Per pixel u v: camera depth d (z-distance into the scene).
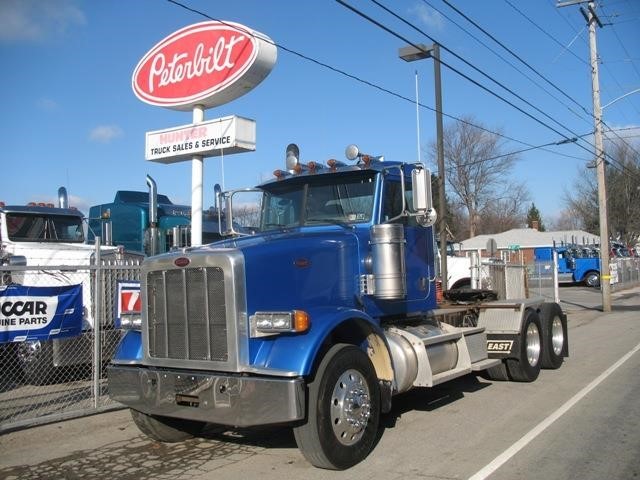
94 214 15.04
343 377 5.32
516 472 5.09
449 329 7.63
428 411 7.43
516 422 6.78
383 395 5.89
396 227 6.31
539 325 9.75
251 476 5.21
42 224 11.64
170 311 5.43
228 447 6.15
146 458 5.85
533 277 24.88
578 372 10.06
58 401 8.05
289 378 4.84
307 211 7.00
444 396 8.34
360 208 6.69
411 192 7.19
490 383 9.25
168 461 5.74
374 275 6.29
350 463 5.30
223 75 10.38
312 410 5.05
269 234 6.62
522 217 82.69
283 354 4.99
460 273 17.66
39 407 7.73
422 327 7.29
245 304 5.09
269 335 5.11
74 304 7.42
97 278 7.75
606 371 10.01
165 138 11.31
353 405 5.34
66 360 8.70
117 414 7.54
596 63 23.84
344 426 5.27
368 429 5.50
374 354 5.95
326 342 5.47
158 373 5.40
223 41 10.41
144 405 5.52
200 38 10.72
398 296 6.22
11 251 10.82
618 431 6.31
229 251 5.18
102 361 9.06
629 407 7.38
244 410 4.91
